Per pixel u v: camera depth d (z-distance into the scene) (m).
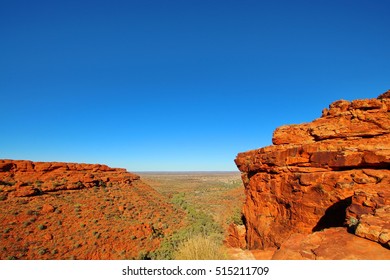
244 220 24.03
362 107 15.39
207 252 9.20
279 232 16.00
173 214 49.56
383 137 13.90
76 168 54.56
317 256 6.64
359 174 12.66
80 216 35.72
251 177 21.89
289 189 16.16
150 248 32.12
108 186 53.81
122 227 35.59
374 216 8.02
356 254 6.39
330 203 13.16
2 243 25.30
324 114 18.06
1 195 34.41
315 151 15.20
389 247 6.46
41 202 36.28
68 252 27.16
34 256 24.97
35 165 47.53
